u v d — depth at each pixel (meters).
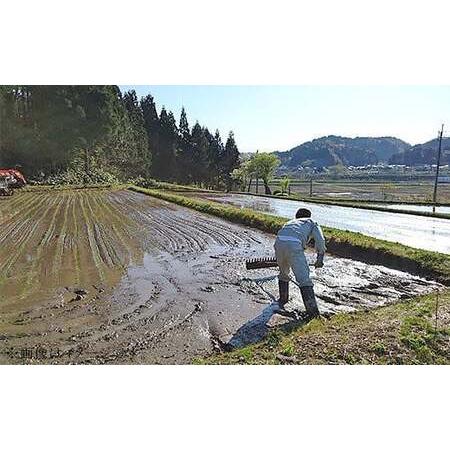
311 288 6.38
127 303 7.02
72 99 33.09
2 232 13.59
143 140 48.62
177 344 5.54
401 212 21.22
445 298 7.04
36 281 8.27
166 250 11.16
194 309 6.73
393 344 5.17
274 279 8.38
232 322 6.22
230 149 57.28
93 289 7.79
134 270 9.12
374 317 6.12
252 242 12.36
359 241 10.55
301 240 6.62
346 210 22.56
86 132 34.75
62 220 16.25
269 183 50.31
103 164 38.06
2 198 24.14
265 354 5.05
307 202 27.64
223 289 7.76
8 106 29.02
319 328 5.74
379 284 8.09
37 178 30.66
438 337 5.39
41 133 30.81
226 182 55.66
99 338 5.71
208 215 18.38
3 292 7.59
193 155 55.19
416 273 8.87
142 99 56.16
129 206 21.59
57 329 5.99
